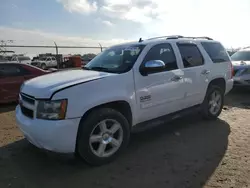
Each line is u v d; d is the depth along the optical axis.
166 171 3.26
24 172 3.30
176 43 4.71
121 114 3.61
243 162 3.45
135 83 3.78
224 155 3.70
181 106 4.67
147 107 3.98
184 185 2.91
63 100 3.06
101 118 3.34
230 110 6.52
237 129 4.92
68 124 3.07
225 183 2.93
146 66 3.86
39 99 3.16
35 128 3.12
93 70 4.10
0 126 5.38
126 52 4.25
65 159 3.62
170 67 4.39
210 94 5.32
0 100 7.22
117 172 3.27
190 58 4.87
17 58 19.80
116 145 3.58
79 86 3.21
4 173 3.28
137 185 2.94
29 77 7.70
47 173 3.27
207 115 5.39
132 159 3.63
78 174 3.24
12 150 4.02
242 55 9.84
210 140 4.34
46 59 27.31
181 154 3.78
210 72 5.23
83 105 3.17
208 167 3.33
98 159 3.40
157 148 4.02
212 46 5.57
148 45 4.20
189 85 4.71
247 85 8.50
